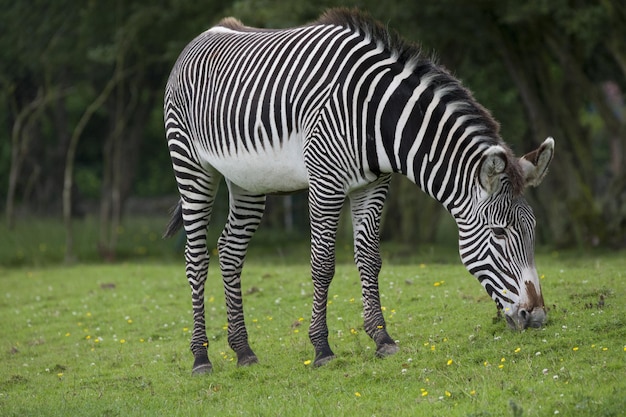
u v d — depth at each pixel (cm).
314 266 1844
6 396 2044
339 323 2394
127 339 2645
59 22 5547
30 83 6450
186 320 2791
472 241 1728
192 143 2091
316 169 1802
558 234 4906
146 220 7669
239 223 2088
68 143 7725
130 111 5869
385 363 1842
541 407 1455
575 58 4978
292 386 1822
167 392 1939
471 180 1714
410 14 4434
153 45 5709
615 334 1802
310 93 1812
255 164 1920
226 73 1977
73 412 1778
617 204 4666
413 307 2450
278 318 2617
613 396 1447
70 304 3300
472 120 1723
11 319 3112
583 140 5281
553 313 2061
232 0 5219
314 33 1872
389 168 1794
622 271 2678
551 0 4128
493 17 4797
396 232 5709
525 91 5072
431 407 1538
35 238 5997
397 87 1756
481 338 1923
